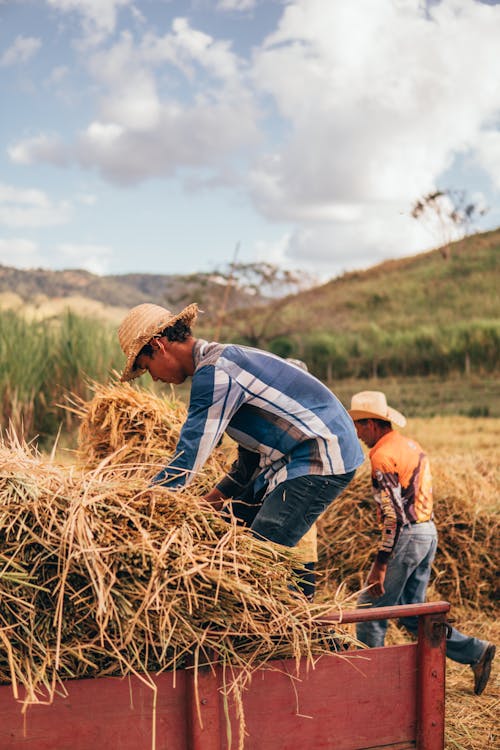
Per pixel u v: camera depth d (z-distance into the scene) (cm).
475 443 1216
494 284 4488
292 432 276
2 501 226
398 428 1408
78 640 218
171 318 275
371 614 239
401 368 2766
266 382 274
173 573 225
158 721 221
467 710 380
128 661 218
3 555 216
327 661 236
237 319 3077
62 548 220
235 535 243
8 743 208
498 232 5809
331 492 278
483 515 547
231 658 226
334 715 237
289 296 3153
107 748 216
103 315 1198
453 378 2581
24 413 968
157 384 953
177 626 221
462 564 536
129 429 400
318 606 241
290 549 255
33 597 215
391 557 383
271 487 283
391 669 243
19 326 1053
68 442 931
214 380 267
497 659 453
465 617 516
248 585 229
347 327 3638
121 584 221
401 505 380
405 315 4128
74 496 233
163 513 243
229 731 219
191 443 266
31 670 208
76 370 1048
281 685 231
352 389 2431
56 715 212
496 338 2677
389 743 243
